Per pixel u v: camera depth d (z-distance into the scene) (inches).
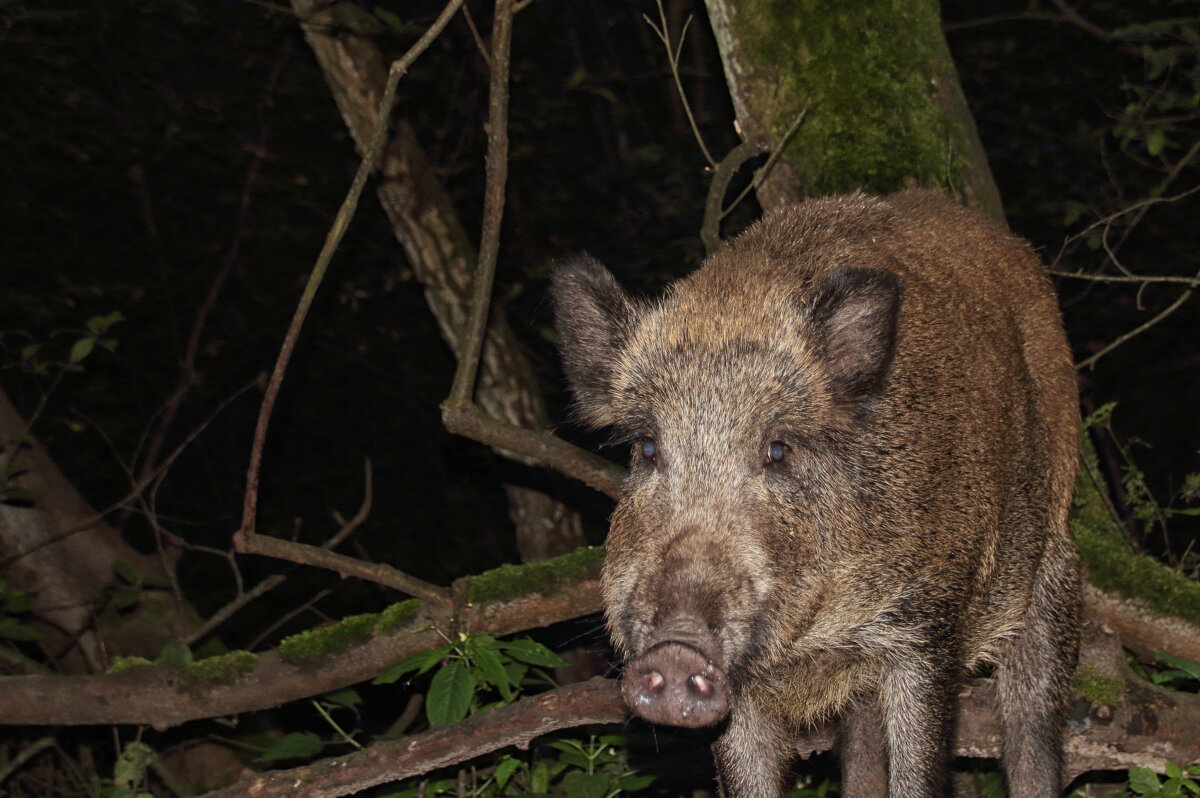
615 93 381.1
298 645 162.2
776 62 175.3
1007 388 144.9
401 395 402.3
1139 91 252.2
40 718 162.6
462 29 339.6
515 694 171.9
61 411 386.9
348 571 157.2
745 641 116.7
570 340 148.3
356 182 138.8
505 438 157.9
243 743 216.1
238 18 342.0
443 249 275.0
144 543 375.6
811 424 127.2
